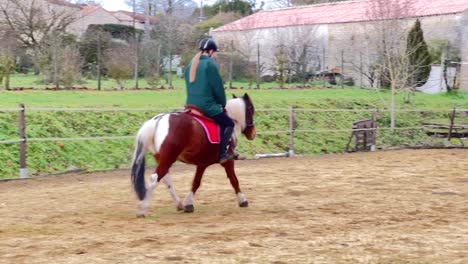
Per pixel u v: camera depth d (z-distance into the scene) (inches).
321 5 1921.8
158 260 274.7
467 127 919.7
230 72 1270.9
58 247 299.9
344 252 289.6
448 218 374.3
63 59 1084.5
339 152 852.0
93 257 280.1
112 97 952.3
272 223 359.6
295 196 462.6
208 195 470.3
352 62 1429.6
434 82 1451.8
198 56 392.8
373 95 1229.7
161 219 376.5
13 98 852.0
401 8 1184.8
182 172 618.8
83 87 1108.5
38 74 1263.5
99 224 360.5
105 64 1285.7
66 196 475.5
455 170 611.5
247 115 415.2
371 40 1347.2
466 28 1510.8
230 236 322.7
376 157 744.3
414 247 300.4
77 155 669.9
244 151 787.4
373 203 428.8
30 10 1417.3
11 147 637.3
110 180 569.3
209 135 384.2
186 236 322.7
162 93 1060.5
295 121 928.9
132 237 321.4
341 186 510.9
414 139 967.0
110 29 1793.8
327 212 395.9
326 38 1644.9
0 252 291.4
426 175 575.5
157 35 1630.2
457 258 281.3
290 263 270.8
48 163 639.8
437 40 1498.5
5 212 405.7
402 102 1167.6
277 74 1448.1
